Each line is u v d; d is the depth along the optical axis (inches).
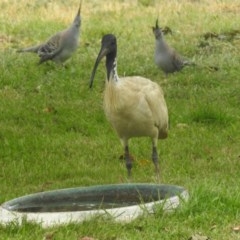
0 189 481.4
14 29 944.3
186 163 523.8
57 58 775.7
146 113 458.9
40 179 506.6
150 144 569.0
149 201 403.9
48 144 575.5
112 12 1074.1
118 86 451.5
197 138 583.8
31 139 582.6
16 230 366.3
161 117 472.7
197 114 628.1
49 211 398.6
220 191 396.8
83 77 748.6
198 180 458.6
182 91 700.7
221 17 1018.7
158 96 470.0
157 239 350.3
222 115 623.8
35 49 786.8
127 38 912.3
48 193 410.3
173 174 498.3
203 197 389.4
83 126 618.2
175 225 365.1
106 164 535.2
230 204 387.2
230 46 851.4
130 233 358.3
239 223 368.2
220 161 522.6
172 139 580.4
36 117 633.0
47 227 368.5
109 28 961.5
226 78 734.5
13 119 631.2
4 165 534.0
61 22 996.6
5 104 661.3
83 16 1045.2
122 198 411.5
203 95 688.4
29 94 695.7
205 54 829.2
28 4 1111.6
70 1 1146.0
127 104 452.4
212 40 880.3
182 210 378.6
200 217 370.3
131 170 503.8
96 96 689.6
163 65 749.3
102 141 582.6
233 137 585.9
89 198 413.4
